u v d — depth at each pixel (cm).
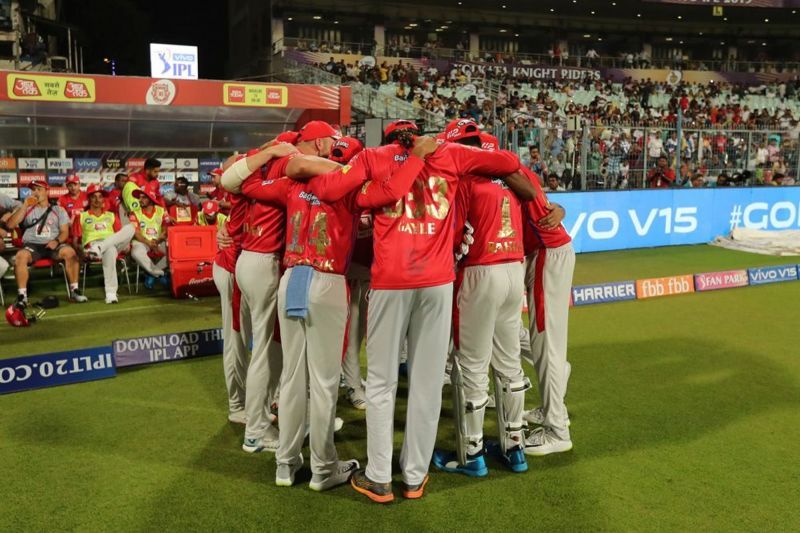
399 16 3133
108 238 789
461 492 354
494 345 372
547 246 392
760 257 1113
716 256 1122
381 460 340
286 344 348
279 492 353
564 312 396
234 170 364
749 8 3189
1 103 949
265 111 1126
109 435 421
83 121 1051
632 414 459
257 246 379
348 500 346
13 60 2162
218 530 316
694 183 1297
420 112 2011
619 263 1059
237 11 3534
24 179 1056
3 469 374
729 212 1286
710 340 637
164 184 1148
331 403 347
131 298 815
